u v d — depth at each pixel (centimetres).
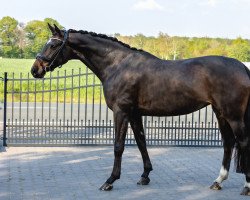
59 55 800
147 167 826
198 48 4847
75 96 2814
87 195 745
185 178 881
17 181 833
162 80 754
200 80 737
